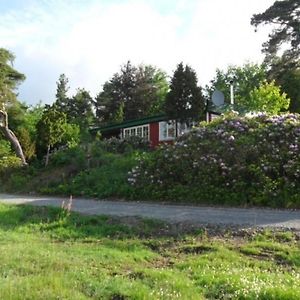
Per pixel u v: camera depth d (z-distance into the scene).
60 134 28.86
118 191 17.28
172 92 30.11
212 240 9.07
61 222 11.23
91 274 6.47
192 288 5.74
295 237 9.05
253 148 15.70
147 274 6.48
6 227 11.05
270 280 5.97
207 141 16.81
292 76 40.00
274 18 35.25
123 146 28.17
